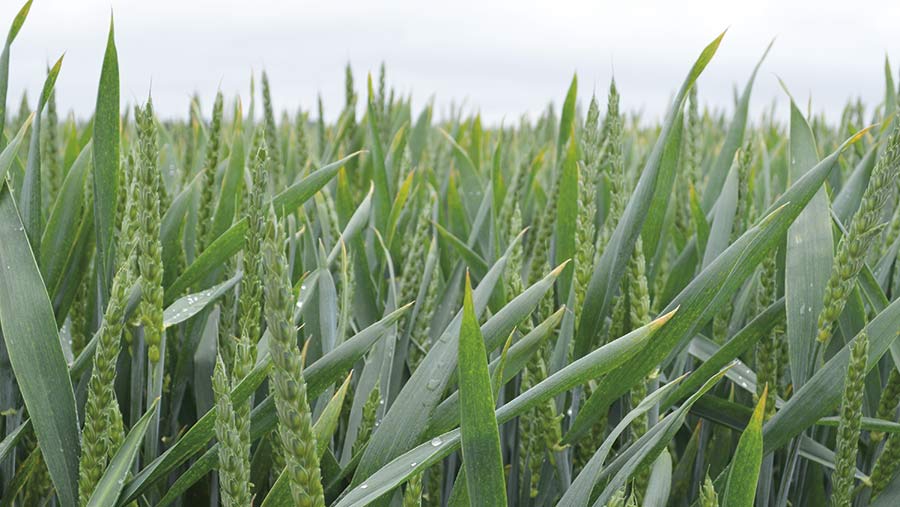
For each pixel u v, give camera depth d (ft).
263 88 3.25
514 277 2.01
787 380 2.32
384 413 2.03
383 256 2.66
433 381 1.78
